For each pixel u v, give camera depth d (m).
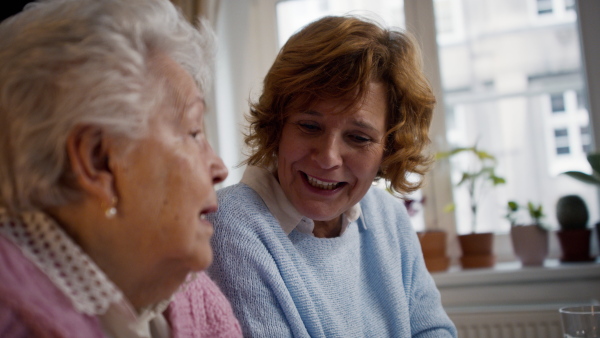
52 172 0.64
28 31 0.65
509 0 2.44
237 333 0.95
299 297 1.11
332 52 1.08
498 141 2.46
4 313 0.56
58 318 0.59
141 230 0.69
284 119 1.16
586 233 2.18
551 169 2.41
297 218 1.18
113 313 0.68
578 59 2.38
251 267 1.07
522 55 2.43
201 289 0.92
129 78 0.66
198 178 0.71
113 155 0.66
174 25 0.77
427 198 2.50
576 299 2.13
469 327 2.11
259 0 2.70
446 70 2.51
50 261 0.64
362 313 1.26
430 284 1.43
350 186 1.17
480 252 2.29
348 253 1.25
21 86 0.63
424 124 1.27
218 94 2.46
